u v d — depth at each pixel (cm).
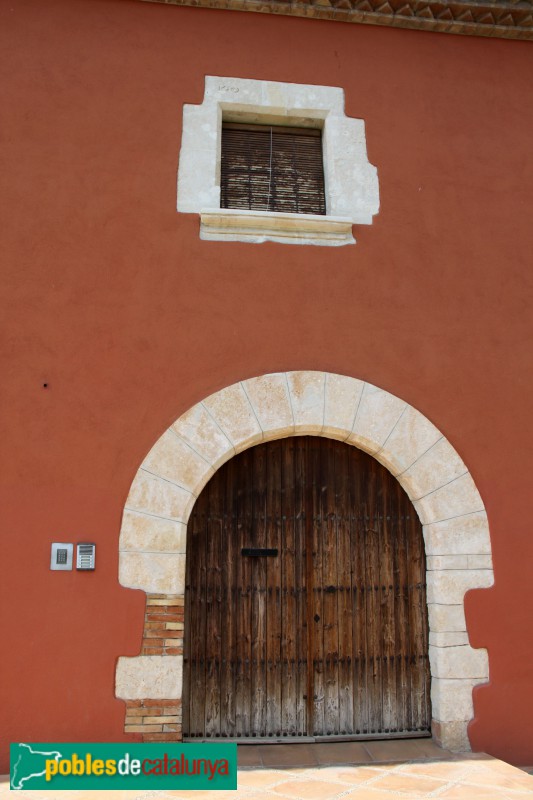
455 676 478
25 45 527
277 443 531
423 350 525
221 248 517
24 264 493
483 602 491
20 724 430
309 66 560
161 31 546
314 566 515
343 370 511
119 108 528
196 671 489
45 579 451
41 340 483
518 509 510
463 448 514
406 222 544
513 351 537
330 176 545
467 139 568
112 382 484
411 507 533
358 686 501
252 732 486
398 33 579
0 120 511
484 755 459
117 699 443
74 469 468
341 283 525
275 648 500
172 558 465
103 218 508
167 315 500
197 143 532
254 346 505
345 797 387
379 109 562
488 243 552
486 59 587
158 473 476
